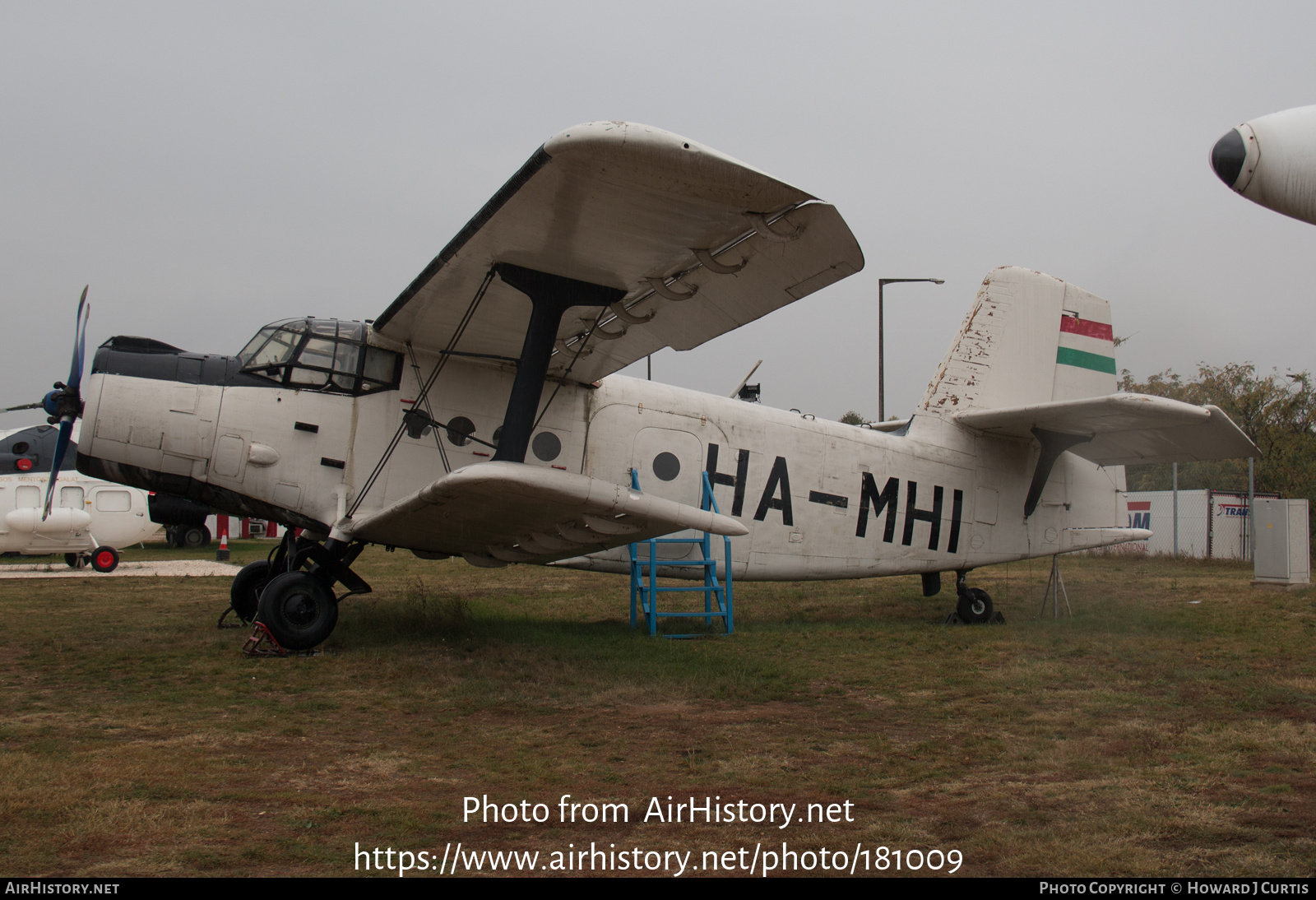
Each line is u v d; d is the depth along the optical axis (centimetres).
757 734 533
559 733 530
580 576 1703
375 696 620
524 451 737
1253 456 1038
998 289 1170
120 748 480
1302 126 296
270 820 373
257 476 826
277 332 852
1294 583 1516
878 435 1111
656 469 991
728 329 816
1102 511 1197
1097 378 1212
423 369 891
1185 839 359
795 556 1054
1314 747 498
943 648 859
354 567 1950
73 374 920
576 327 843
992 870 329
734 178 540
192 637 862
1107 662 782
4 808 377
